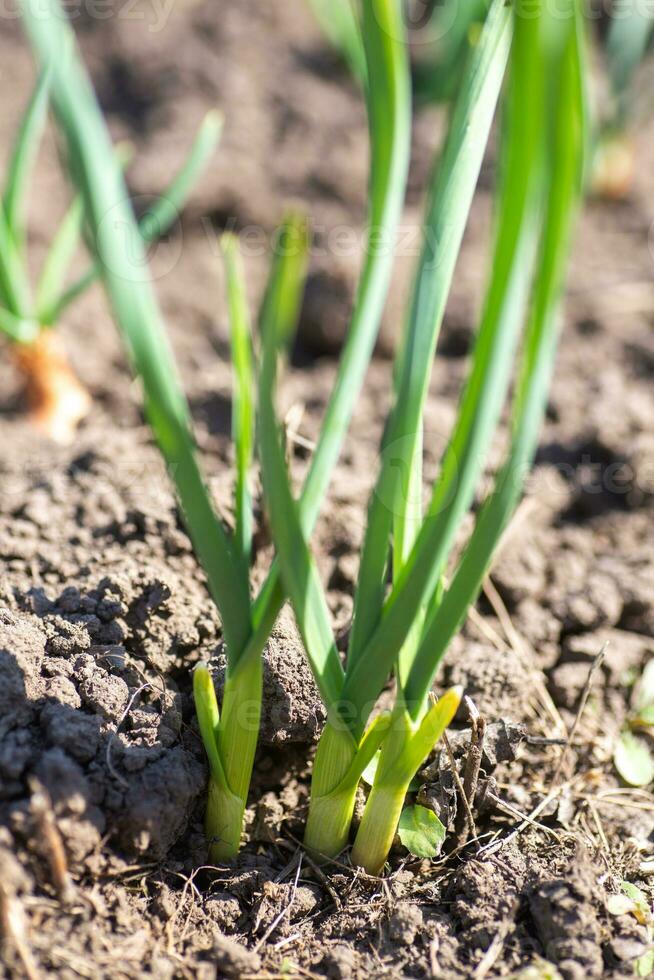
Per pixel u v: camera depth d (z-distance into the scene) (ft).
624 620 2.33
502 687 2.16
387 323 2.73
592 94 3.08
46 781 1.92
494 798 2.07
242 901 2.00
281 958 1.96
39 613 2.10
